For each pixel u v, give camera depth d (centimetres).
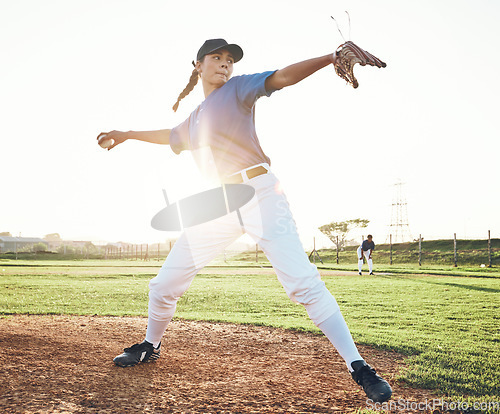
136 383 273
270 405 251
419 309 704
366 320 591
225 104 261
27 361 301
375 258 3550
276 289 1034
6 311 580
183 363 331
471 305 752
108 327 466
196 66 298
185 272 282
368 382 239
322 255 3972
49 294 866
